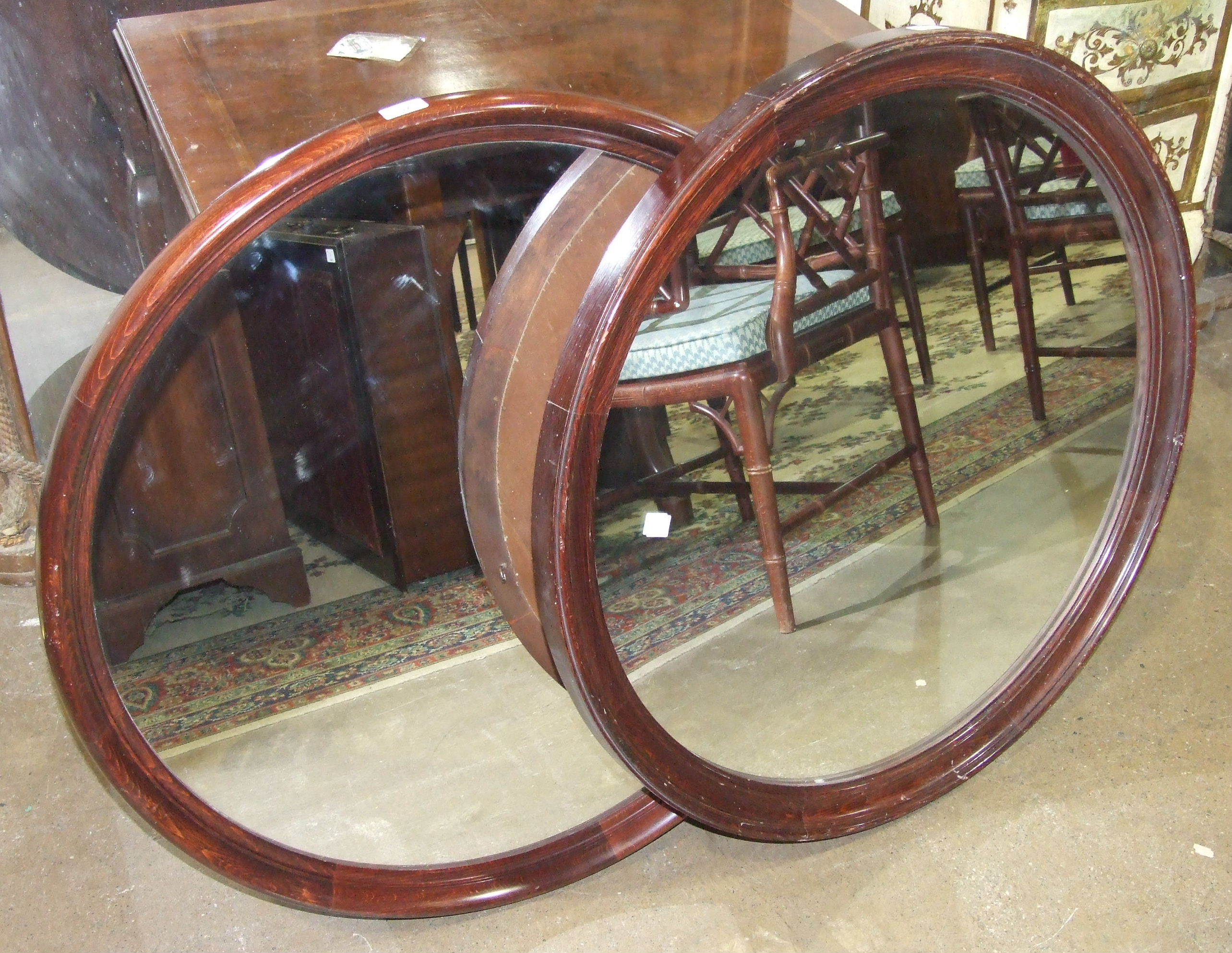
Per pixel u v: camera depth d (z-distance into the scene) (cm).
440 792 111
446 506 109
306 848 105
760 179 95
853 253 107
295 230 92
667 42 142
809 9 153
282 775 104
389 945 109
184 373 90
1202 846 113
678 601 105
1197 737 128
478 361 106
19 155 174
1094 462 132
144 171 170
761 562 111
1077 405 129
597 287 86
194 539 95
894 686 122
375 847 109
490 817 113
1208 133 234
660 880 115
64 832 125
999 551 129
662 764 103
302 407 96
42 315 182
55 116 173
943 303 116
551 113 97
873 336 112
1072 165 113
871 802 118
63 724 143
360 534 104
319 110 120
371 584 106
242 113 119
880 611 121
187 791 97
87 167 175
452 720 111
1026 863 113
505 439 105
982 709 125
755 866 116
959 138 105
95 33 168
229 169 110
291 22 137
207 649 98
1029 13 201
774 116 85
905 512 121
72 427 83
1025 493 128
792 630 114
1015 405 124
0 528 177
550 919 111
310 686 104
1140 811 118
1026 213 115
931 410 120
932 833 118
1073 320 124
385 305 100
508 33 139
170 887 117
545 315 104
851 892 111
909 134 103
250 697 101
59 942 111
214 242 84
